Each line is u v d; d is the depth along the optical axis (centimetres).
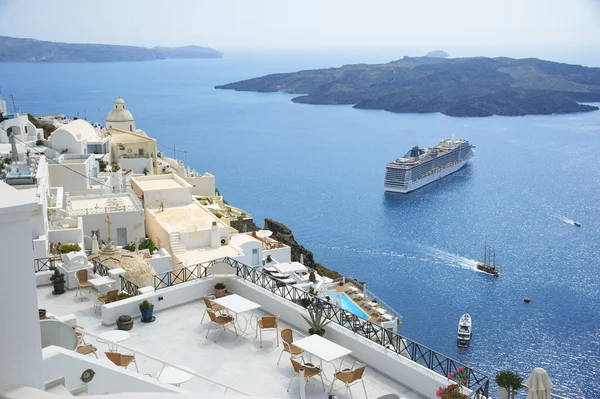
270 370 1861
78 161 7294
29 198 721
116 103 12238
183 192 6925
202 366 1888
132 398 579
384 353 1812
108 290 2584
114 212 5834
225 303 2089
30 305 725
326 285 6053
